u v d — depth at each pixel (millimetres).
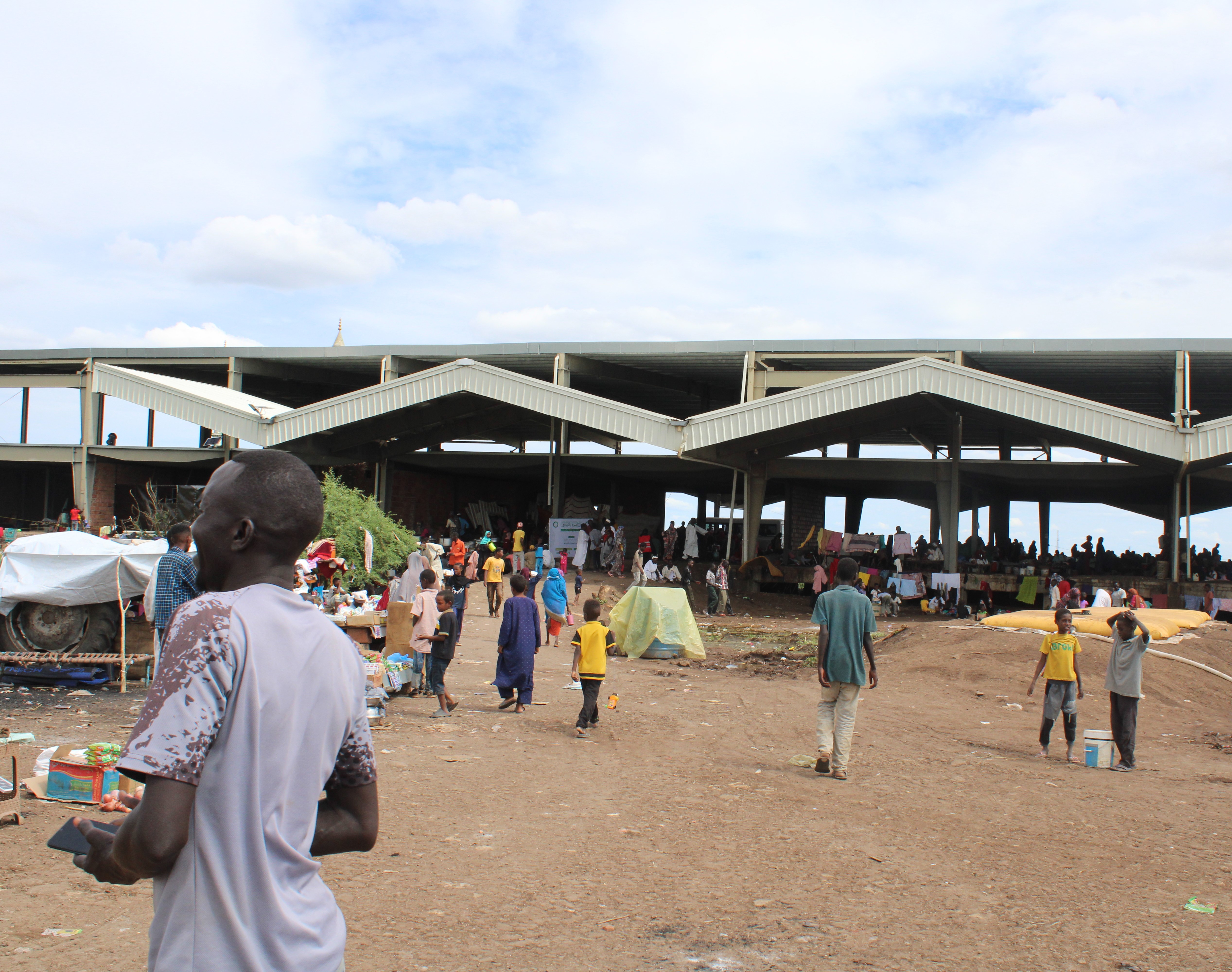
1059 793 8617
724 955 4656
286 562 2137
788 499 37156
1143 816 7848
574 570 32188
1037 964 4633
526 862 6027
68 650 11969
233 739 1869
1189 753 11320
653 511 46500
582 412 29812
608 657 18172
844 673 8789
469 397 33125
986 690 14945
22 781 7203
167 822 1770
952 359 30484
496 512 43625
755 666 17844
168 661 1880
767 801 7840
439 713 11250
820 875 5961
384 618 13680
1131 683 10047
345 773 2156
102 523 37531
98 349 38156
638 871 5934
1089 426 25281
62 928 4652
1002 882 5938
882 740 10977
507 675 11672
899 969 4543
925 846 6695
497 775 8359
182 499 28031
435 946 4652
